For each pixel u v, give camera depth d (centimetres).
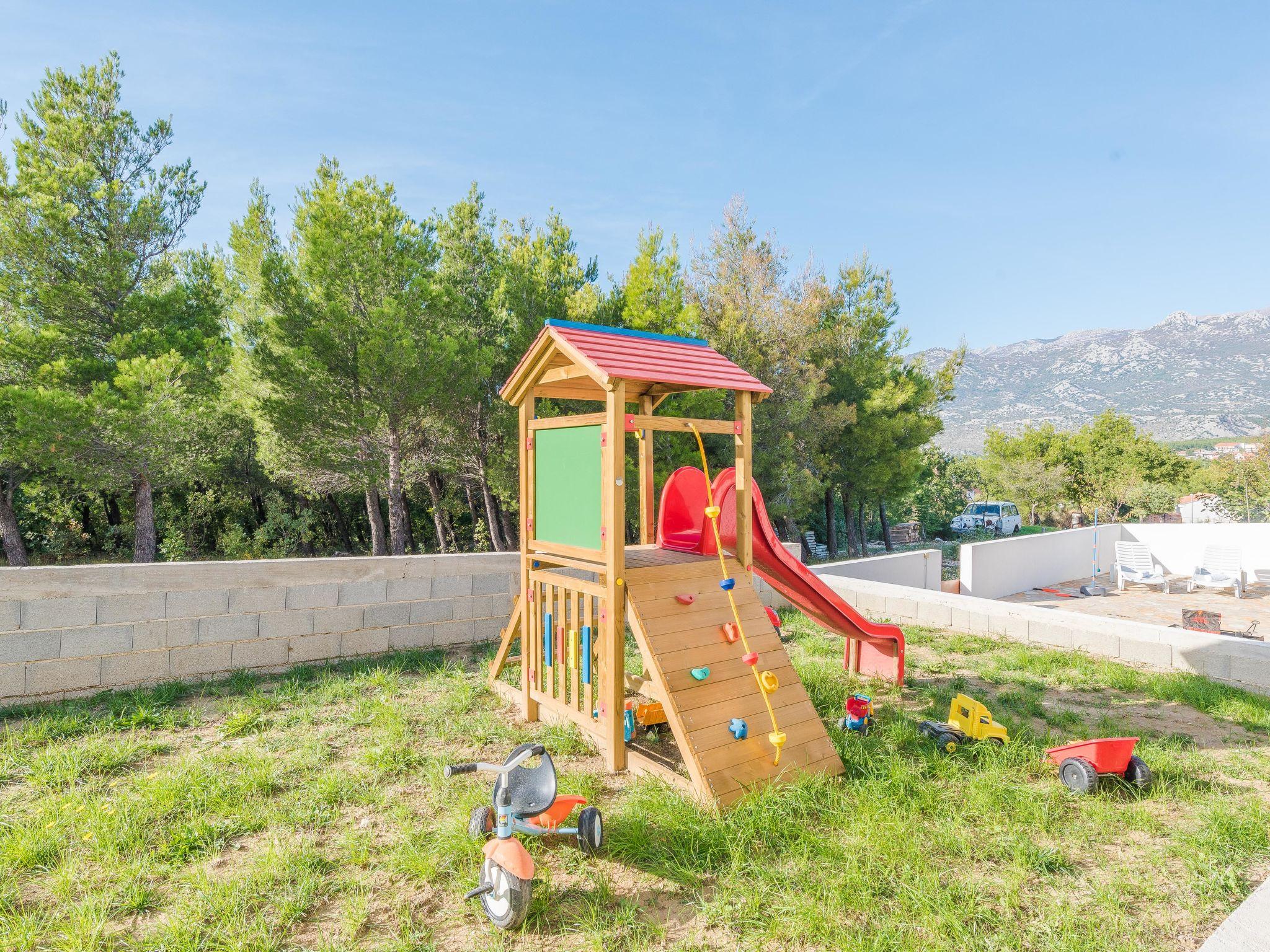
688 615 512
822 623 724
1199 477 4816
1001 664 784
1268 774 504
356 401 1717
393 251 1731
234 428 2319
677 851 387
